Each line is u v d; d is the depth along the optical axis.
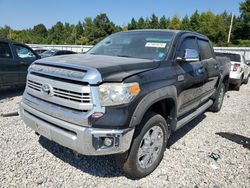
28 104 3.26
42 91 3.03
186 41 4.29
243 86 11.70
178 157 3.81
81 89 2.64
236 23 59.44
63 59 3.22
